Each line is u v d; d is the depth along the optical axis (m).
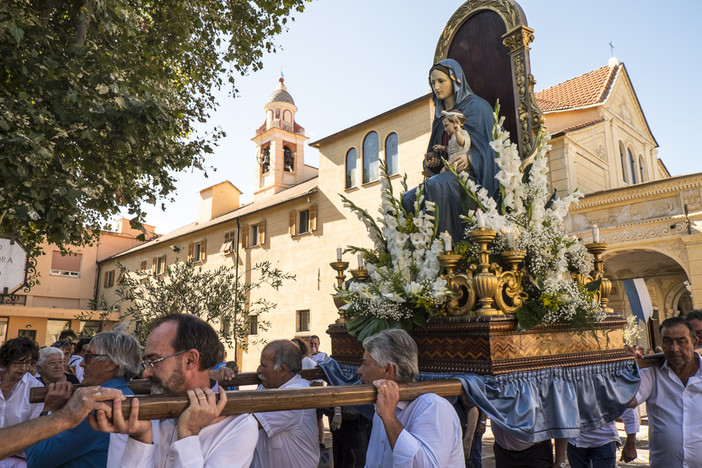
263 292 22.56
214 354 1.91
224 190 30.62
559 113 18.11
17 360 3.95
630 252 13.34
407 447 2.07
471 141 4.32
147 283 7.89
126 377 2.83
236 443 1.84
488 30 4.92
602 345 3.41
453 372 2.96
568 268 3.60
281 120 29.00
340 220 19.50
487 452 8.19
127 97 6.73
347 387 2.09
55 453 2.43
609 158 16.98
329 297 19.47
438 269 3.41
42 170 6.12
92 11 7.33
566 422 2.90
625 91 19.20
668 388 3.31
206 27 9.82
